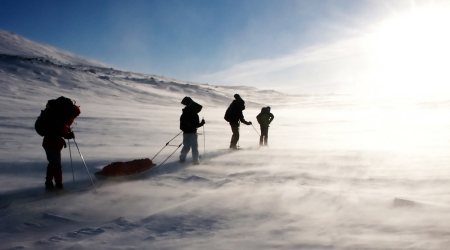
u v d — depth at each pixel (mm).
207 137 13898
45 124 4902
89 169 6473
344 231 3061
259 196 4293
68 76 72812
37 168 6629
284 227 3236
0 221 3832
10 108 25484
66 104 5020
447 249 2549
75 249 2895
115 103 51312
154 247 2889
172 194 4727
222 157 7652
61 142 5031
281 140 12859
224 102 83312
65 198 4648
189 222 3486
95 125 17750
